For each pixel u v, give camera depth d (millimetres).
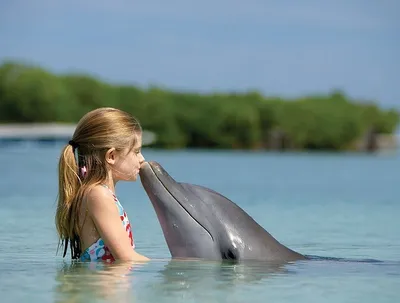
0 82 109188
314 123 113000
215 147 107250
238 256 7559
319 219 14195
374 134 117500
